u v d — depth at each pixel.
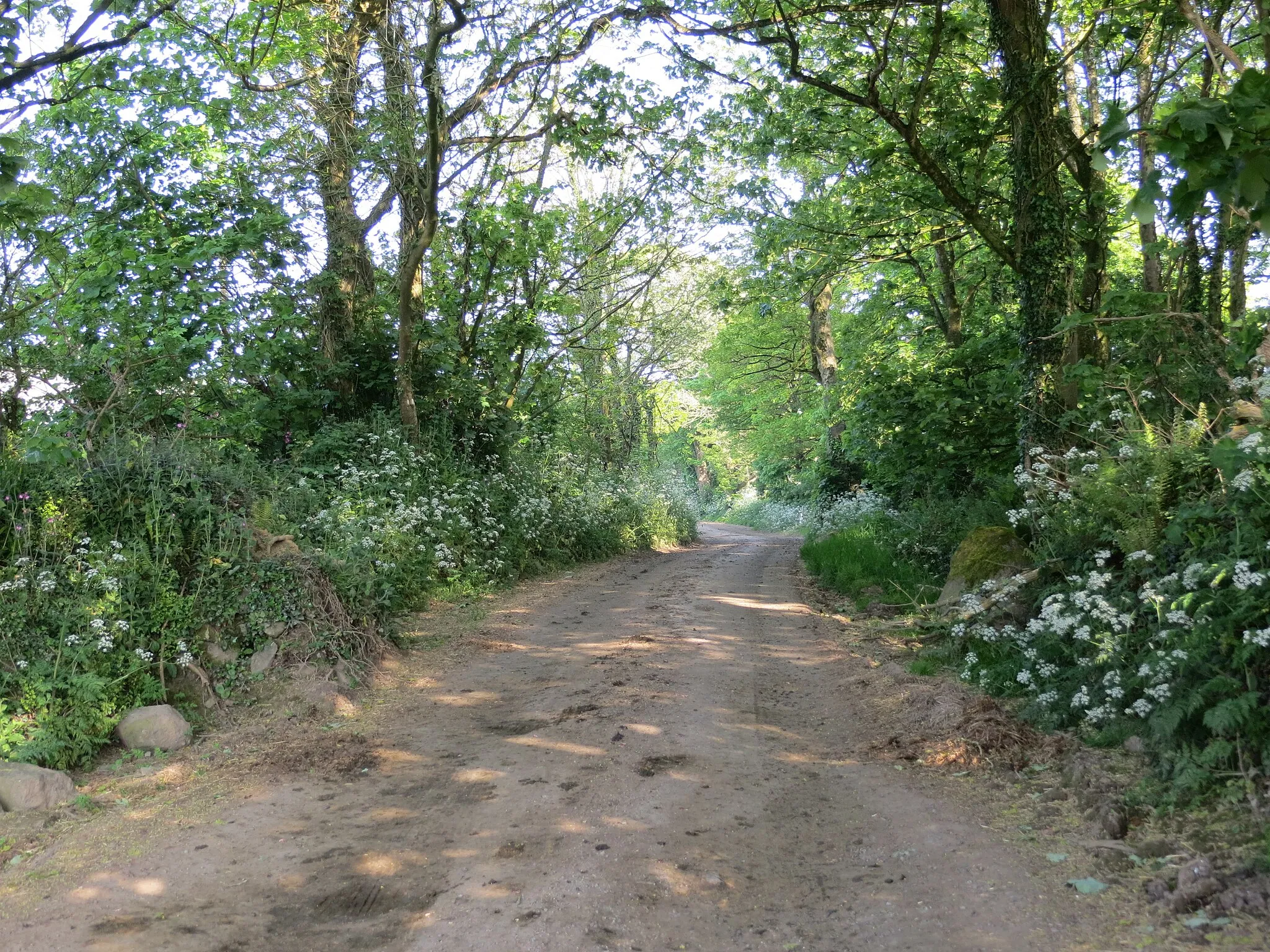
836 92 11.13
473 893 4.13
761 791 5.53
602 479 24.67
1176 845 4.17
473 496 15.18
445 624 11.16
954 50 13.71
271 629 8.01
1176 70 11.45
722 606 13.01
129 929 3.79
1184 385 8.34
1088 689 6.15
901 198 14.09
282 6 14.49
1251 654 4.79
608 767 5.92
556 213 17.89
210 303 12.73
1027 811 4.95
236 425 12.67
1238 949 3.22
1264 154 3.61
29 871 4.39
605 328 23.53
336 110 15.04
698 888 4.19
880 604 12.27
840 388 20.69
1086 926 3.59
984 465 14.02
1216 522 5.91
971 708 6.61
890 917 3.85
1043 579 8.23
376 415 15.19
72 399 11.43
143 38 13.20
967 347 13.98
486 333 18.56
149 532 8.01
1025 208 10.51
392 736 6.80
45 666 6.31
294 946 3.68
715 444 61.50
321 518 10.70
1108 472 7.12
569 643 10.28
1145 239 12.40
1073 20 13.80
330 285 15.59
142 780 5.79
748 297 17.44
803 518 39.19
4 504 7.30
